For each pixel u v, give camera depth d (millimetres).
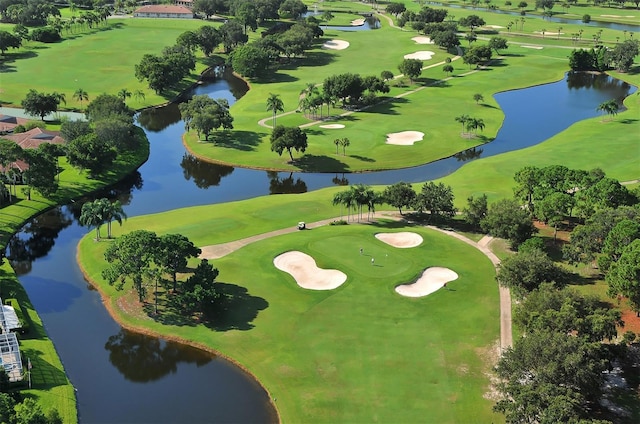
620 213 101438
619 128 189125
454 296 95312
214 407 74688
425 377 77750
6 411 60938
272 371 79812
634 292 84938
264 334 87000
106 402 75750
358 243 111250
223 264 103812
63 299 98500
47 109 191750
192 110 182750
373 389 75938
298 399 74625
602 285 98250
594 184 118312
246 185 153875
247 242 113562
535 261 90125
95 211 113375
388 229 119312
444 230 121000
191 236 115688
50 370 79688
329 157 169250
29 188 137750
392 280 98938
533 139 186500
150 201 143125
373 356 81875
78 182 148250
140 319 91250
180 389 77938
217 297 90000
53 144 152625
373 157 170000
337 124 197000
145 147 176750
